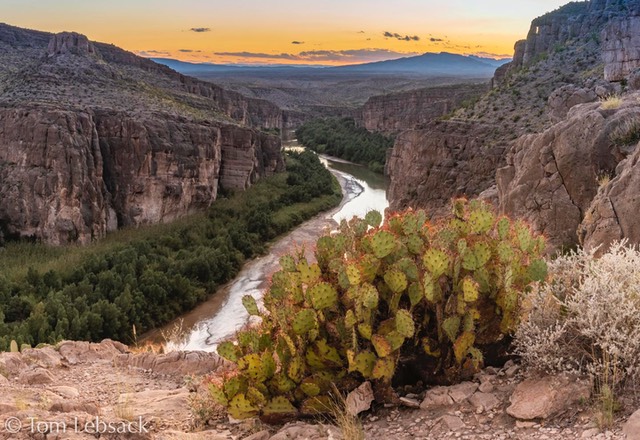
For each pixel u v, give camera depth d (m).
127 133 60.03
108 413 8.61
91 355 13.16
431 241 8.54
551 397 6.62
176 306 40.28
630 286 7.26
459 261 7.91
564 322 7.41
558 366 6.97
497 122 51.16
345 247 8.78
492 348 8.18
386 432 7.05
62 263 45.66
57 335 31.55
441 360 7.93
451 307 7.80
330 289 7.78
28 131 55.28
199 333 36.78
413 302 7.80
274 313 8.52
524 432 6.40
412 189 52.72
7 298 37.34
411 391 7.98
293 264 8.88
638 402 6.35
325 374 7.88
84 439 6.52
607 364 6.62
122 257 45.25
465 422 6.89
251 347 8.37
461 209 8.91
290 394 7.91
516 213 18.83
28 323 32.69
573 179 17.67
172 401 9.37
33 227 53.00
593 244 12.96
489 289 7.95
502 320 7.96
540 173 18.59
